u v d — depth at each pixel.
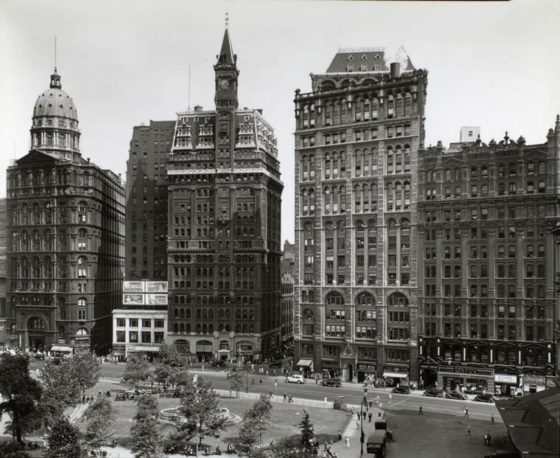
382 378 132.62
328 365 140.00
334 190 141.50
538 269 117.69
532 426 70.88
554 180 116.81
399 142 134.00
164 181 192.25
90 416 83.88
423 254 129.75
